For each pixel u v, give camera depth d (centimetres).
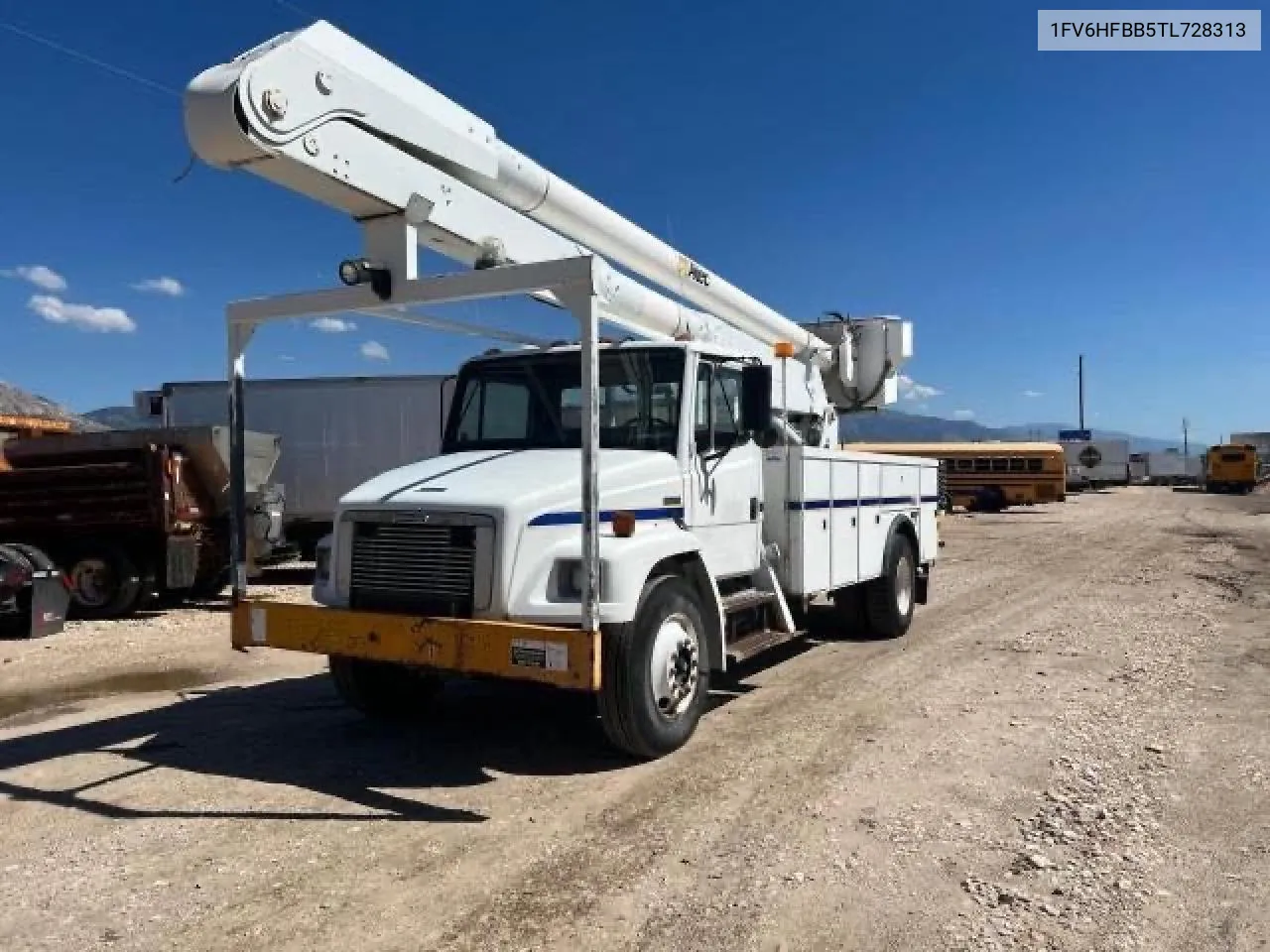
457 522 534
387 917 374
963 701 702
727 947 349
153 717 691
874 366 1224
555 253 662
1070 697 709
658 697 567
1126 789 506
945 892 390
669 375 646
